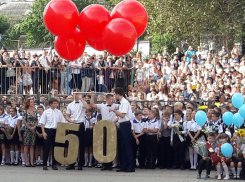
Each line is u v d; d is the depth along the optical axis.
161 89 16.53
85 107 12.13
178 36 26.67
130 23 10.33
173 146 12.45
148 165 12.55
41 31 38.44
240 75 17.16
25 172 11.64
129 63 17.31
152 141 12.51
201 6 25.81
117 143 12.37
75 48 11.24
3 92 16.50
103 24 10.48
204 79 17.73
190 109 12.30
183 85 16.73
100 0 40.88
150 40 31.12
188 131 12.19
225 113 11.45
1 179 10.51
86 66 16.44
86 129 12.76
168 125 12.49
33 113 12.80
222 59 19.91
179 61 20.56
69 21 10.38
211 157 10.84
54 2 10.41
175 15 25.94
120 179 10.55
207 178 10.82
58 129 12.10
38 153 13.08
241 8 26.44
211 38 26.73
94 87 16.42
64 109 13.39
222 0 26.42
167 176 11.08
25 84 16.44
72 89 16.36
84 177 10.84
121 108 11.84
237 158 10.91
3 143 13.10
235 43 27.25
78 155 12.64
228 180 10.62
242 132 10.89
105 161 11.87
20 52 18.38
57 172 11.69
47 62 16.64
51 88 16.56
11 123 13.05
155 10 26.69
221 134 11.07
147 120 12.59
